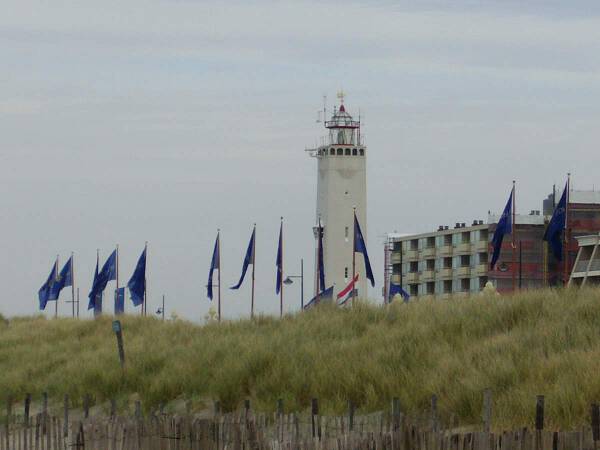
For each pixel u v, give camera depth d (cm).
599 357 7238
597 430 5616
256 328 12138
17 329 16038
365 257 18838
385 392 8100
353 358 9031
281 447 6488
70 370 11200
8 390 10794
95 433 7500
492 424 6781
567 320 8719
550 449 5625
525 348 8106
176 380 9769
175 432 7131
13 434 8200
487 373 7638
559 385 6919
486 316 9606
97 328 14612
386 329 10181
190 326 13488
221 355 10325
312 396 8494
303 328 10994
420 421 6662
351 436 6316
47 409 10019
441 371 8038
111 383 10294
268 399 8631
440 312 10306
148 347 11731
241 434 6825
